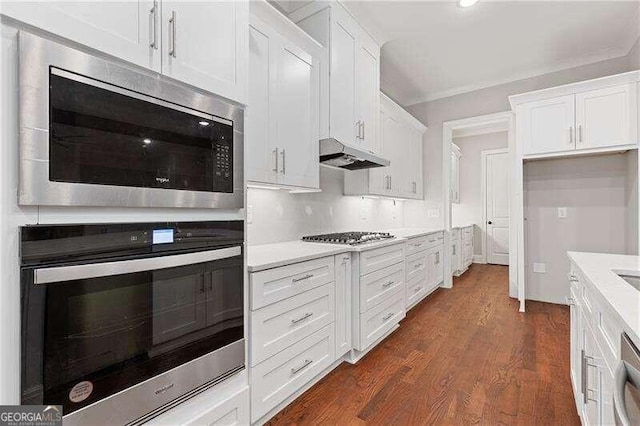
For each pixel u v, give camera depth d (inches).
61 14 33.0
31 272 30.5
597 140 113.6
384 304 99.5
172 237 42.8
